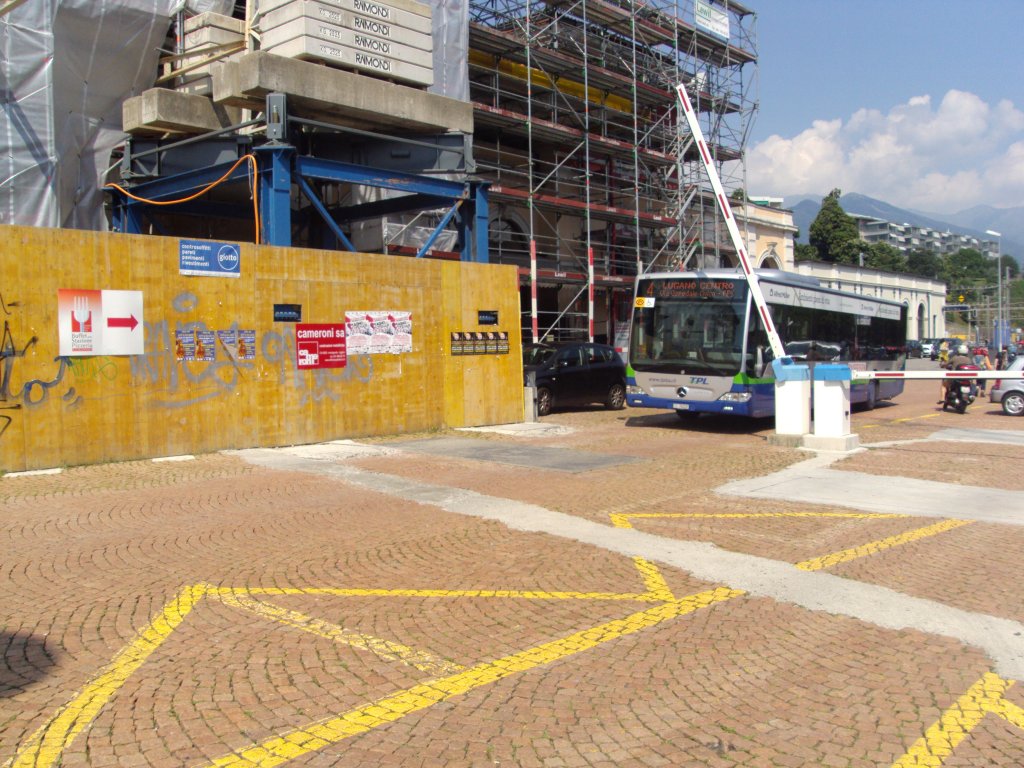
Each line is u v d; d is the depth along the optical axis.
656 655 4.93
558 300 31.44
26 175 15.61
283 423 13.13
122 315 11.30
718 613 5.68
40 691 4.32
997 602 5.92
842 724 4.06
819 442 13.49
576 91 30.00
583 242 30.30
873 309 22.86
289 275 13.15
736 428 17.23
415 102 16.23
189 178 15.66
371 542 7.48
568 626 5.40
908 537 7.75
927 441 14.75
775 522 8.37
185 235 19.09
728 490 10.03
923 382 35.66
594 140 28.33
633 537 7.71
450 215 17.05
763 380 16.45
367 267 14.27
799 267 55.09
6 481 9.99
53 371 10.74
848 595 6.06
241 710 4.13
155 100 15.42
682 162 32.81
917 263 120.69
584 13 27.20
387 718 4.07
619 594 6.07
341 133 16.92
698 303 16.72
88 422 11.06
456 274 15.86
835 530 8.04
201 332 12.12
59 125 16.41
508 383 16.95
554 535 7.78
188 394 12.02
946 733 3.97
